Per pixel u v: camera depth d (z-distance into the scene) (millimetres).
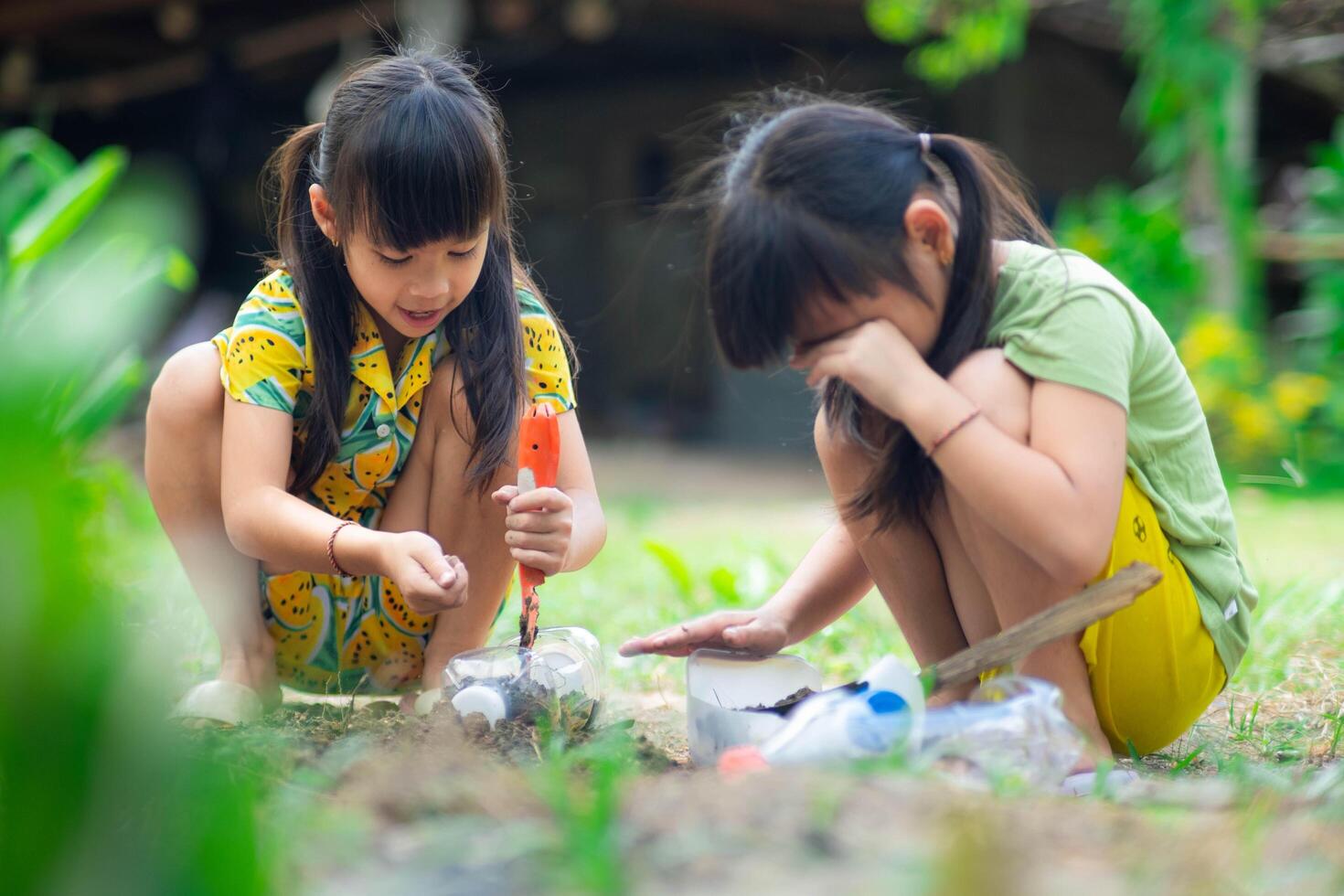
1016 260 2264
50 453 938
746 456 11766
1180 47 8289
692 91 13555
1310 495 7523
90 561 1130
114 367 4504
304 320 2566
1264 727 2715
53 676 1005
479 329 2637
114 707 1054
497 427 2613
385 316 2500
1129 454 2273
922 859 1329
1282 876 1395
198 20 11383
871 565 2457
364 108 2404
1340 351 8820
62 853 1062
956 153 2164
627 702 3002
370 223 2365
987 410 2137
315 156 2568
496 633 3590
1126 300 2283
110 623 1049
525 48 12242
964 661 2078
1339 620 3748
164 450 2635
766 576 4266
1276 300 11812
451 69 2566
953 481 2059
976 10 9242
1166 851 1437
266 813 1546
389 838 1480
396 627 2771
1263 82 12422
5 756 1029
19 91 12719
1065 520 2037
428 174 2334
